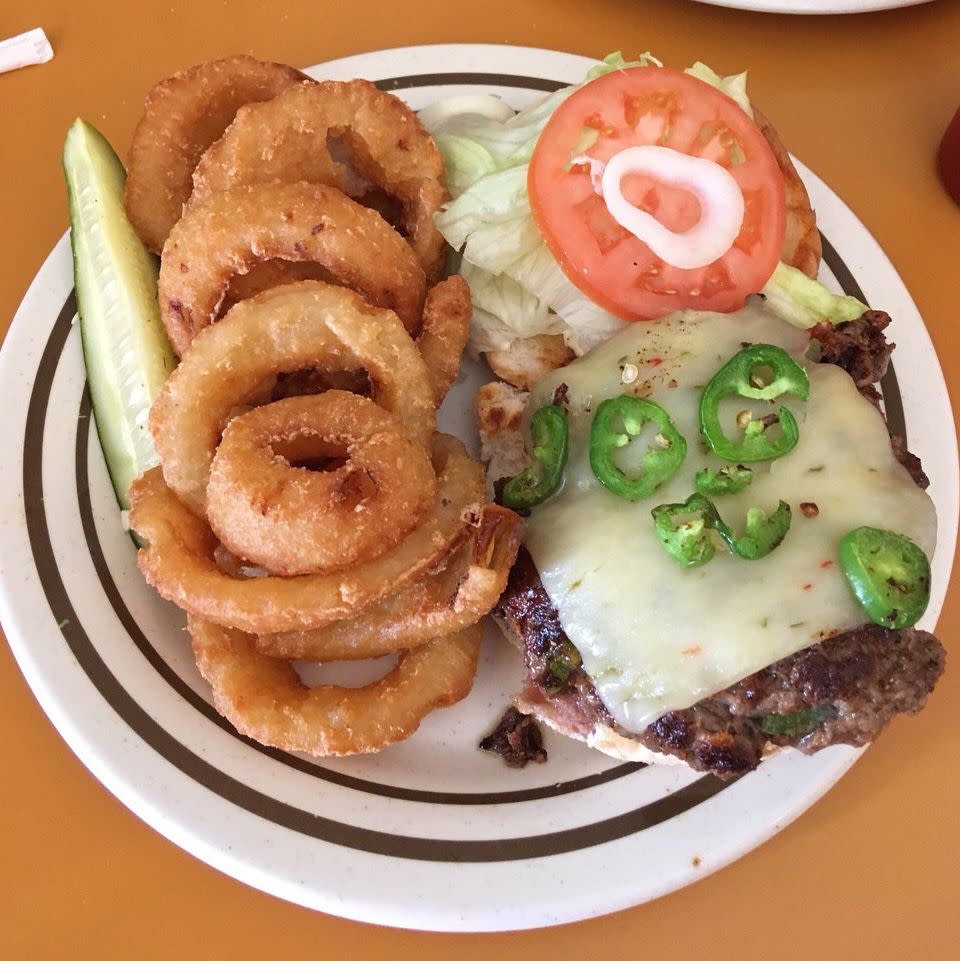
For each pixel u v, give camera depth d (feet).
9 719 0.91
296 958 0.85
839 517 0.82
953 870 0.94
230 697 0.82
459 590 0.84
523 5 1.37
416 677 0.87
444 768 0.89
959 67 1.41
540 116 1.09
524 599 0.86
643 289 0.97
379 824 0.83
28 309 0.99
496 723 0.92
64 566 0.88
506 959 0.86
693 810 0.86
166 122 1.02
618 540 0.83
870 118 1.36
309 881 0.78
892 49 1.40
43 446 0.93
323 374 0.95
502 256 1.02
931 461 1.06
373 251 0.93
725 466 0.85
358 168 1.06
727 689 0.78
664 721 0.78
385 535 0.82
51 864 0.86
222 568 0.88
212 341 0.87
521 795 0.87
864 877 0.93
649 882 0.82
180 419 0.85
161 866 0.87
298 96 0.98
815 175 1.21
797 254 1.09
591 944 0.87
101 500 0.93
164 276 0.92
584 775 0.89
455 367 0.96
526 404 0.97
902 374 1.10
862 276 1.15
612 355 0.93
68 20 1.29
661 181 0.96
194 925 0.85
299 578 0.82
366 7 1.34
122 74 1.26
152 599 0.90
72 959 0.83
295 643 0.87
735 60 1.37
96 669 0.84
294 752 0.84
